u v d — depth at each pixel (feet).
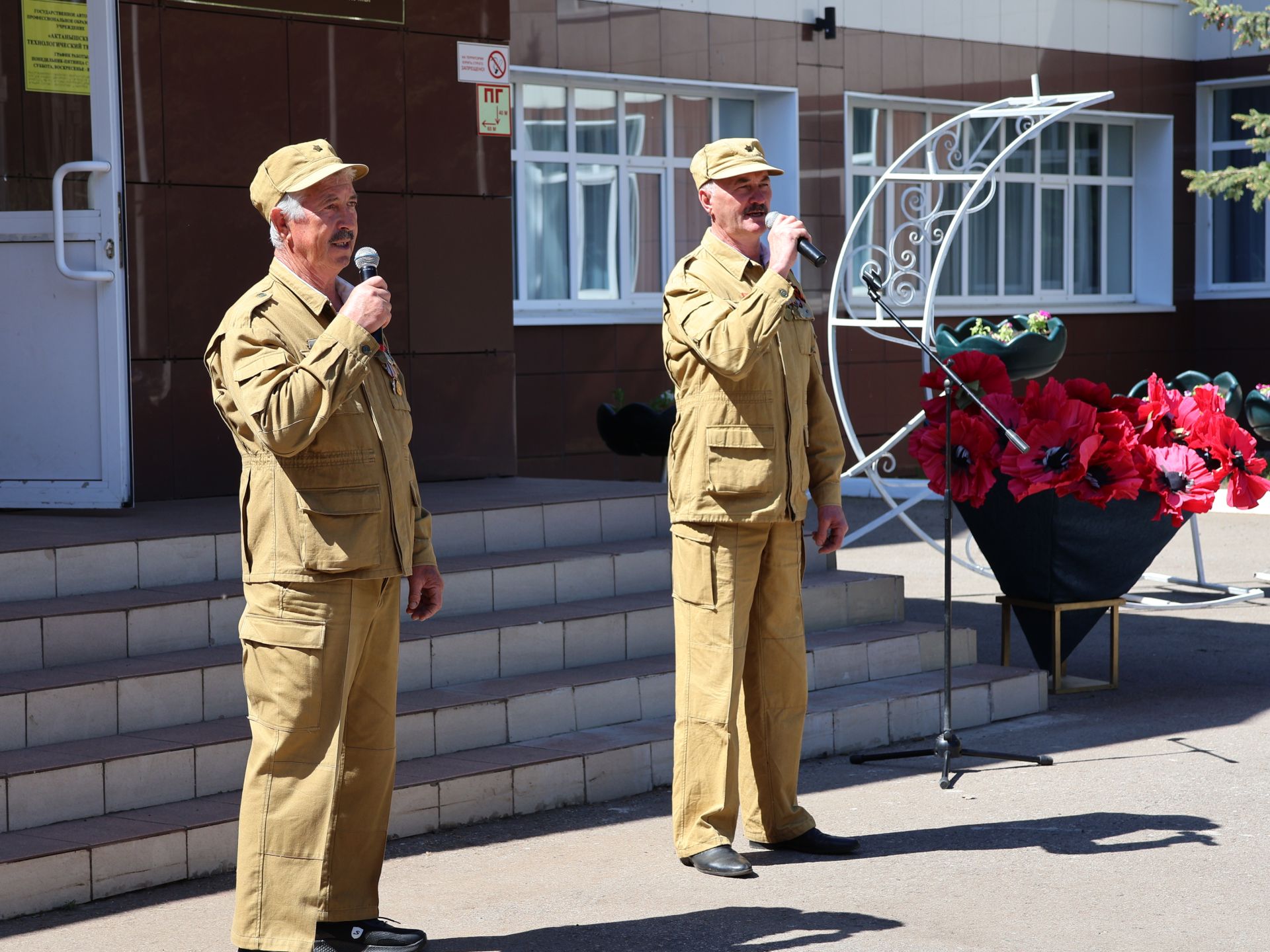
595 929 13.08
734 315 13.87
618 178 45.44
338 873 12.46
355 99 24.53
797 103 47.93
